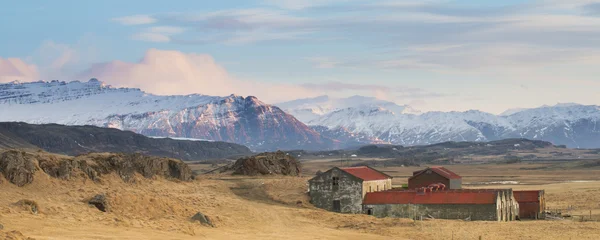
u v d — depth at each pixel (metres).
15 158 133.25
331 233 128.62
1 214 99.50
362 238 123.19
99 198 121.50
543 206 173.50
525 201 168.62
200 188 174.50
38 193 128.62
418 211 161.12
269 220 141.12
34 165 137.25
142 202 126.69
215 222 126.81
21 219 99.06
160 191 158.00
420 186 190.88
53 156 150.50
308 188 180.25
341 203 169.88
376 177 180.62
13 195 122.81
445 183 187.62
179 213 129.12
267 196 176.88
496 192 156.62
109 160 161.75
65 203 120.75
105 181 151.38
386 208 164.88
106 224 106.62
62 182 140.12
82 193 133.75
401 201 163.62
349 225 142.75
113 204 121.69
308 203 172.75
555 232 132.25
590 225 141.38
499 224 144.62
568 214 167.88
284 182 191.88
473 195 158.00
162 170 176.88
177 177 179.75
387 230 135.62
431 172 190.12
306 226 138.12
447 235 129.25
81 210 115.44
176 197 151.88
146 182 164.62
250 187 184.62
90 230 99.25
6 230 87.88
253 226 130.62
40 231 92.75
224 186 182.75
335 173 171.25
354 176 169.38
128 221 111.31
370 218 154.00
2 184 126.94
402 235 129.62
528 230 134.88
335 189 171.00
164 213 126.56
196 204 147.12
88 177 149.00
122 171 160.75
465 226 141.38
